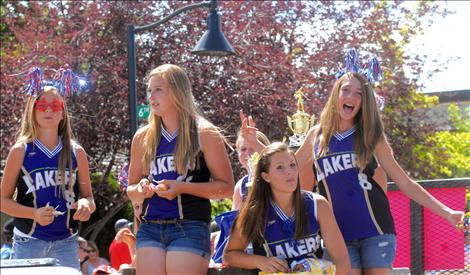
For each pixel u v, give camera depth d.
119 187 13.81
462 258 5.26
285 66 14.24
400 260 5.37
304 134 5.62
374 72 4.87
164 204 4.61
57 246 5.34
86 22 14.15
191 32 14.38
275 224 4.40
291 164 4.36
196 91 13.88
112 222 16.48
